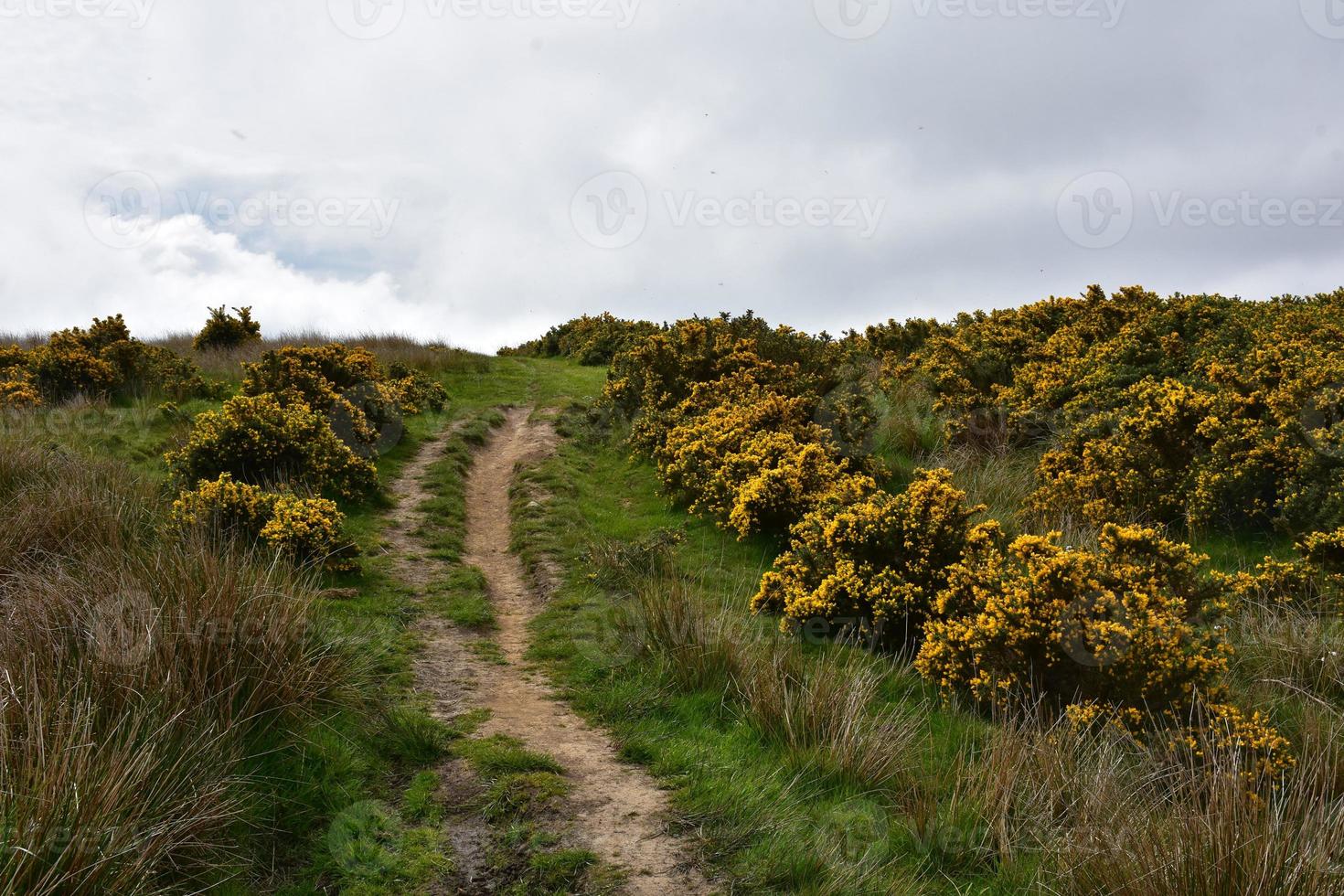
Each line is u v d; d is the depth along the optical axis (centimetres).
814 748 470
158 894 324
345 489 973
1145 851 344
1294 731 492
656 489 1104
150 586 495
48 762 339
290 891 359
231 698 421
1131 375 1025
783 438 988
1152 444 840
